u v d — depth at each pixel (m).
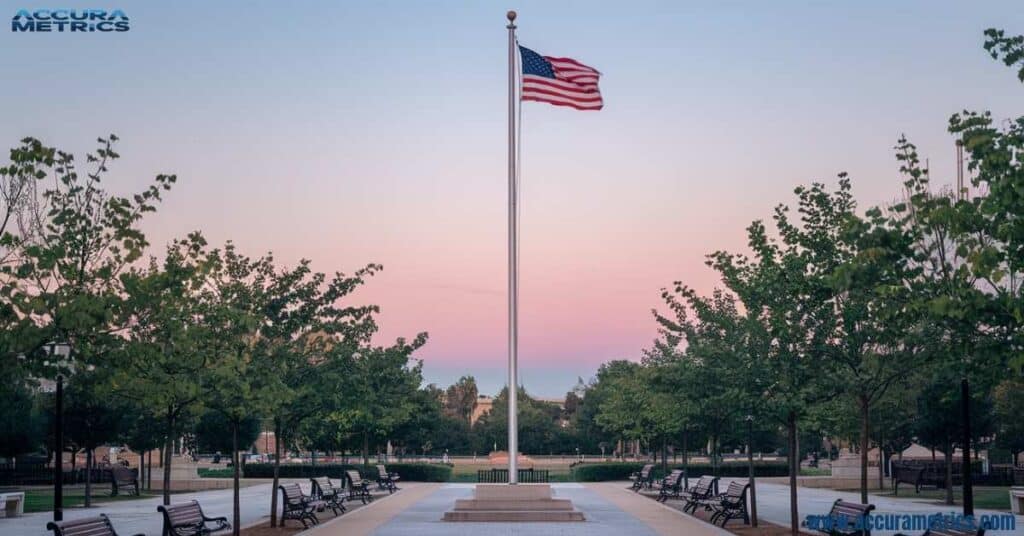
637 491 42.47
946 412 33.94
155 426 43.75
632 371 51.66
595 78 29.14
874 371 21.20
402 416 44.47
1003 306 13.10
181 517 20.22
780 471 55.94
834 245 21.03
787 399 21.72
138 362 18.22
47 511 32.91
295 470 54.00
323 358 27.12
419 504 34.97
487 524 26.89
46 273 16.45
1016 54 14.13
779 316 21.08
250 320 21.61
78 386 18.30
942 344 19.17
